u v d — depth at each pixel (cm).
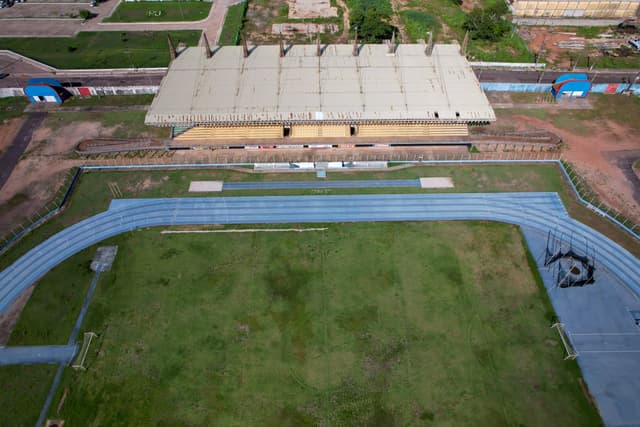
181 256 6469
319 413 5003
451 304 5994
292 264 6388
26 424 4903
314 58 8444
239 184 7538
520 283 6228
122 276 6222
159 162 7900
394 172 7775
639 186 7594
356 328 5728
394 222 6975
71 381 5219
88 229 6825
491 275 6316
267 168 7812
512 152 8144
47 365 5350
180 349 5503
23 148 8119
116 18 12088
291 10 12475
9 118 8750
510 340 5650
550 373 5366
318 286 6144
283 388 5191
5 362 5369
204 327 5716
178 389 5169
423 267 6391
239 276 6238
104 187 7456
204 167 7825
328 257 6481
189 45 10950
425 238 6762
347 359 5441
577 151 8219
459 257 6525
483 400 5131
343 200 7300
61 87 9212
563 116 9012
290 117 7556
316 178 7650
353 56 8531
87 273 6259
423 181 7625
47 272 6262
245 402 5078
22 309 5866
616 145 8369
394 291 6112
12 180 7525
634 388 5262
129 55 10612
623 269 6419
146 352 5472
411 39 11175
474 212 7150
